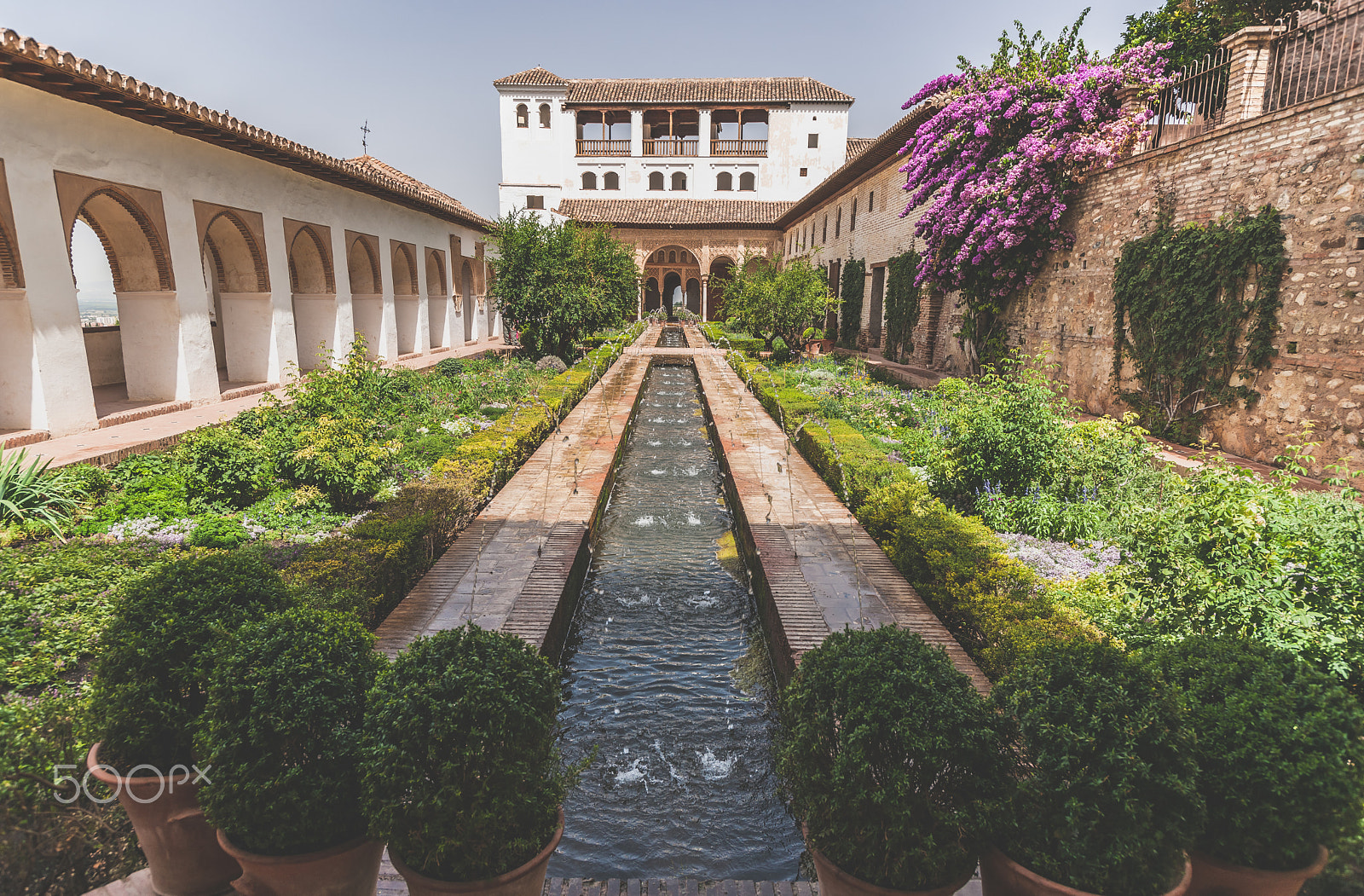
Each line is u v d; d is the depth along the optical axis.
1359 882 2.15
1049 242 11.70
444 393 12.63
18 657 3.82
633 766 4.00
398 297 19.27
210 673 2.17
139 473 7.35
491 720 1.98
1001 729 2.10
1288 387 7.15
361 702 2.13
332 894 2.12
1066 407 7.57
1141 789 1.88
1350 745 1.98
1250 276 7.63
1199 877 2.13
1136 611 3.89
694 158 36.94
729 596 6.32
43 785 2.33
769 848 3.41
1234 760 2.01
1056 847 1.96
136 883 2.37
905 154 18.36
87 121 8.59
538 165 36.97
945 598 4.81
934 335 17.47
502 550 6.06
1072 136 10.99
